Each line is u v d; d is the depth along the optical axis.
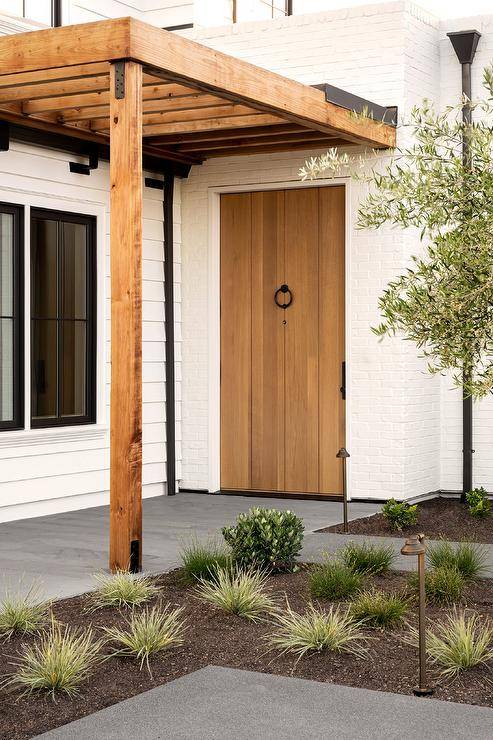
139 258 6.34
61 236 9.16
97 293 9.43
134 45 6.21
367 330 9.66
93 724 3.86
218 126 8.79
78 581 6.22
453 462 10.13
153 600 5.71
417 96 9.71
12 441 8.45
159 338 10.20
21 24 8.95
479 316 4.77
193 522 8.58
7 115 8.16
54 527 8.22
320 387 10.04
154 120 8.85
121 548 6.37
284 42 10.05
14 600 5.44
